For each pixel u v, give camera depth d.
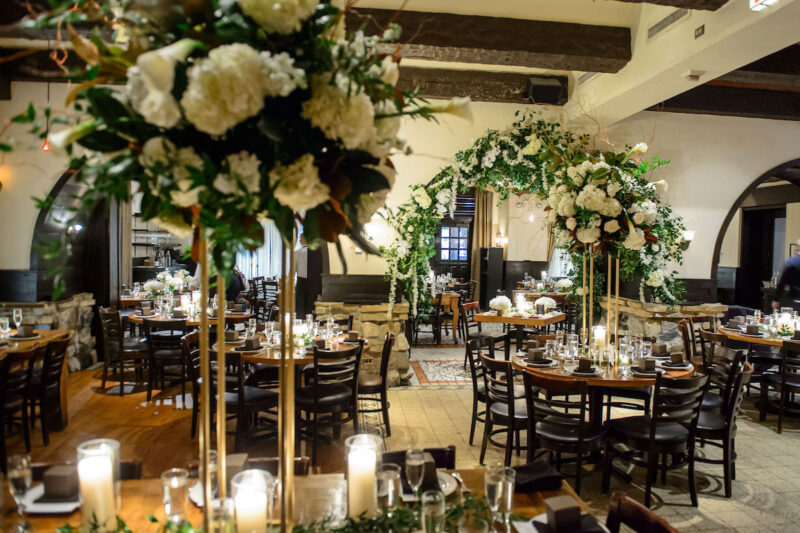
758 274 12.82
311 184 0.98
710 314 6.96
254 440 4.10
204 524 1.17
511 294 12.38
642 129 7.07
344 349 4.35
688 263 7.37
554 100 6.39
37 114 0.90
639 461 3.63
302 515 1.63
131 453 4.28
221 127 0.91
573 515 1.56
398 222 6.22
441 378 6.78
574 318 9.07
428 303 6.71
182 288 9.09
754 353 6.40
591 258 4.34
